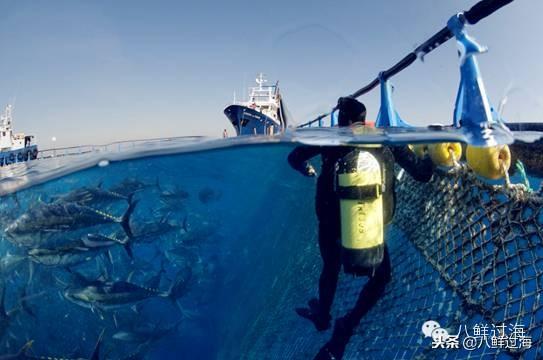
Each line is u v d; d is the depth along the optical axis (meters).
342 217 2.10
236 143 5.73
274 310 5.05
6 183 6.38
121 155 6.41
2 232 5.87
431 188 3.29
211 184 13.91
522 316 2.09
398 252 3.78
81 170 6.76
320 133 3.54
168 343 5.91
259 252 10.63
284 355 3.67
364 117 2.65
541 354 1.92
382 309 3.38
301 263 5.47
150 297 5.38
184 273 6.05
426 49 2.49
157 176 10.26
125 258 7.73
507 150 2.13
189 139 6.72
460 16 1.94
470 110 2.04
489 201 2.43
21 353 4.36
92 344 5.78
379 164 2.26
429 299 2.94
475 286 2.52
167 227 7.02
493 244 2.38
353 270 2.07
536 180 3.49
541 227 1.99
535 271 2.04
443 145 2.57
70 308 6.04
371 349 3.01
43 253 5.30
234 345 5.23
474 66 2.00
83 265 7.23
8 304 6.06
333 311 3.66
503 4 1.66
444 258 2.95
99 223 5.78
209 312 7.12
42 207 5.59
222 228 14.23
